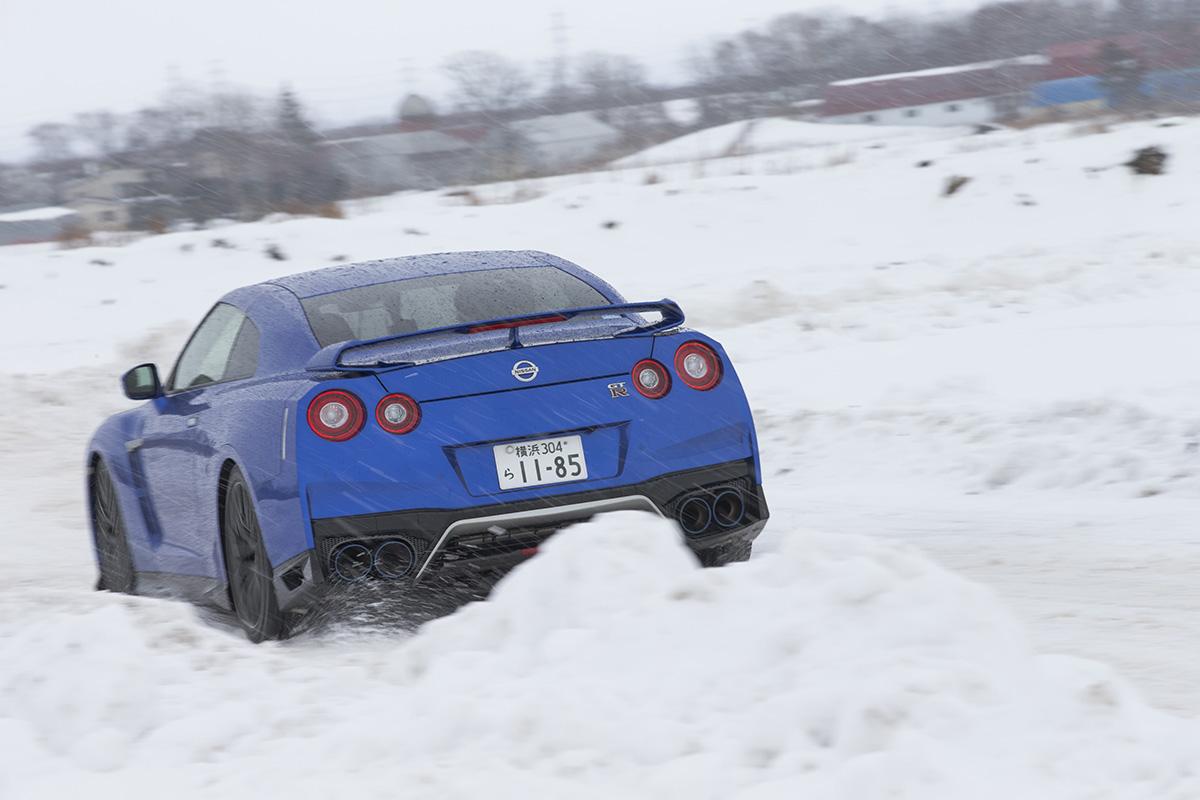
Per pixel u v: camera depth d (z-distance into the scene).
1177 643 9.97
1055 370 24.20
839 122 139.38
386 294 12.17
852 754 6.19
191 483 12.23
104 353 42.75
